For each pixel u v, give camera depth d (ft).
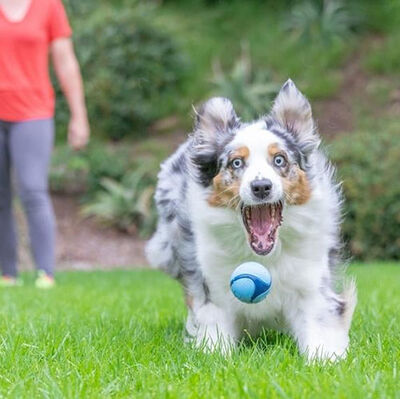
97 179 51.11
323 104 57.52
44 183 29.25
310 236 15.43
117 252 46.98
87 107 56.80
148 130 58.03
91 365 13.80
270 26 66.08
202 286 16.26
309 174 15.62
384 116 54.95
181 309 22.08
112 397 12.05
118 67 57.31
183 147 18.51
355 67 60.90
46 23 29.12
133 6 61.87
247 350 14.99
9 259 31.12
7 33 28.04
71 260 45.78
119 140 57.47
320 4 65.72
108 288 29.78
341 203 17.16
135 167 51.67
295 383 12.14
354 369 13.12
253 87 55.57
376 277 31.81
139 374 13.20
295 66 61.31
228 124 16.16
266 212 15.16
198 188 15.85
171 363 13.99
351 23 63.93
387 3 65.00
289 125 15.99
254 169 14.85
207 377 12.82
